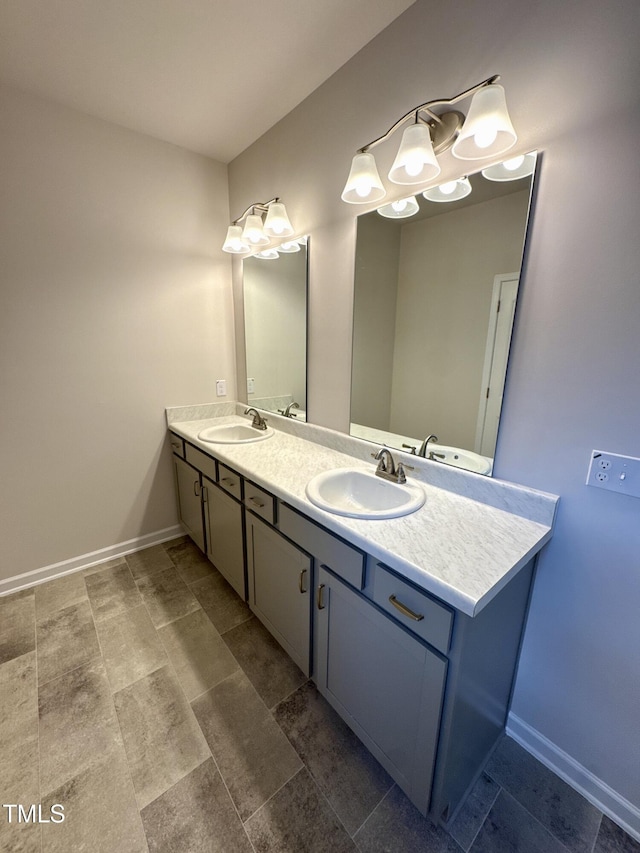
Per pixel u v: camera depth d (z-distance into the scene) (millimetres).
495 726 1257
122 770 1212
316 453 1850
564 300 1045
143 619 1883
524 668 1274
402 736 1074
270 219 1770
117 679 1540
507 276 1157
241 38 1436
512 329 1163
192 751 1273
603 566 1062
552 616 1184
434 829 1078
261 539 1642
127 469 2404
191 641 1747
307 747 1291
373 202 1525
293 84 1687
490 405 1254
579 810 1136
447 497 1349
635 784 1074
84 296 2074
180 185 2293
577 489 1087
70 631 1795
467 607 826
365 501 1548
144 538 2551
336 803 1134
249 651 1695
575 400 1061
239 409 2744
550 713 1231
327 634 1313
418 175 1185
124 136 2051
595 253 974
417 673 989
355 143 1562
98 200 2033
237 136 2111
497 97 946
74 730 1334
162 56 1529
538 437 1151
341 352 1796
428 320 1409
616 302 956
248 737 1320
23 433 2010
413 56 1300
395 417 1589
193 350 2529
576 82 954
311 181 1810
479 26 1113
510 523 1164
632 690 1052
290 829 1071
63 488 2182
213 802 1130
